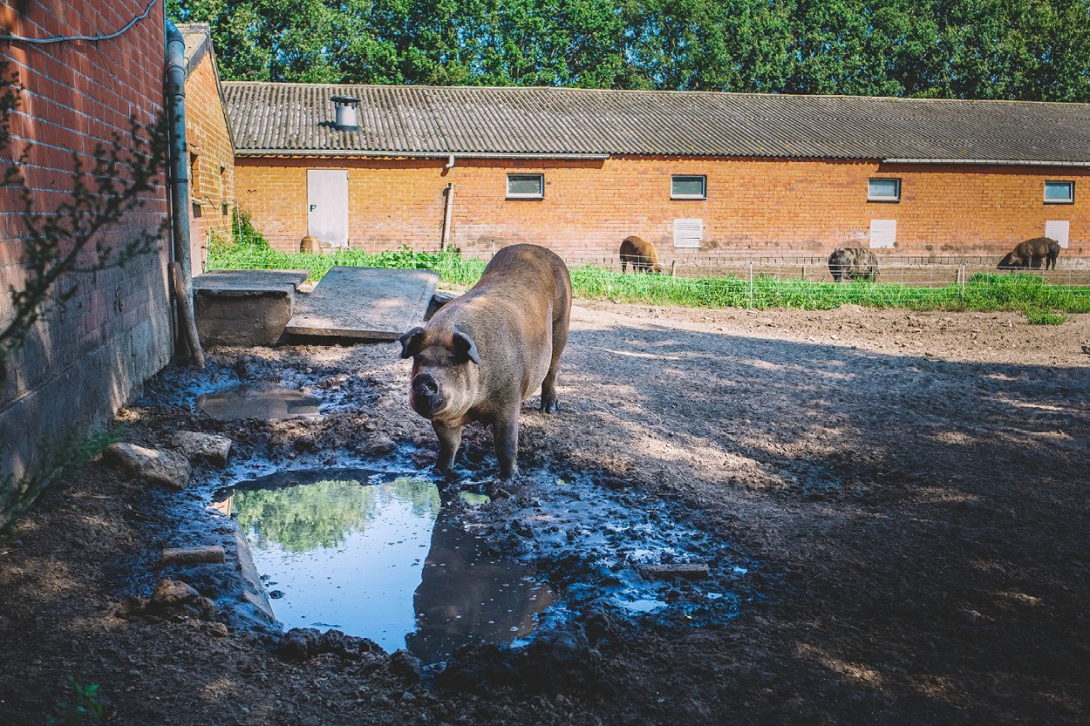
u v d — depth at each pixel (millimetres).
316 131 26359
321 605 4637
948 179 29797
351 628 4379
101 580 4465
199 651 3764
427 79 40719
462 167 26438
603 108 31156
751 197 28438
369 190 25969
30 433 5145
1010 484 6508
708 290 20016
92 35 6754
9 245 4977
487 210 26812
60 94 5996
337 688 3594
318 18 39125
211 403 8422
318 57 39500
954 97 47719
